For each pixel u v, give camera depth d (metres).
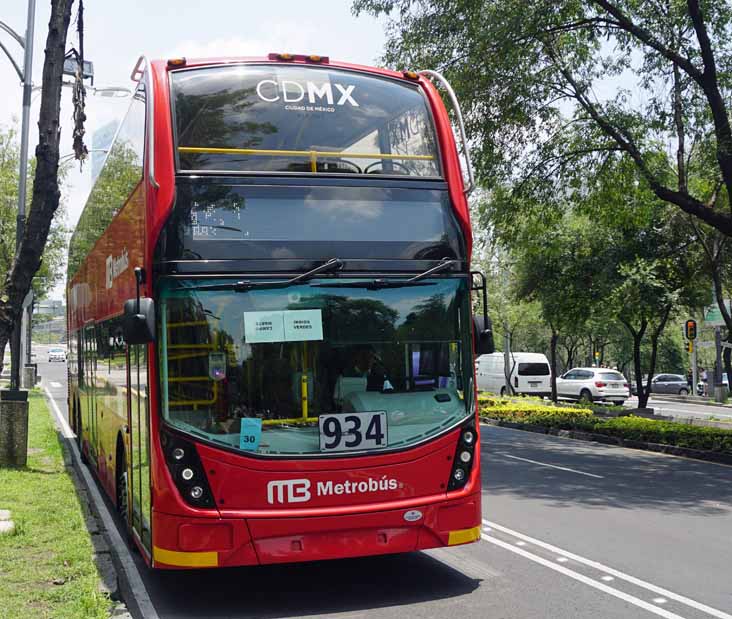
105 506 11.19
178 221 6.69
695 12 16.31
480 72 18.09
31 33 17.02
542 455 18.00
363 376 6.89
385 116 7.46
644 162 18.67
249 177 6.91
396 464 6.83
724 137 16.52
